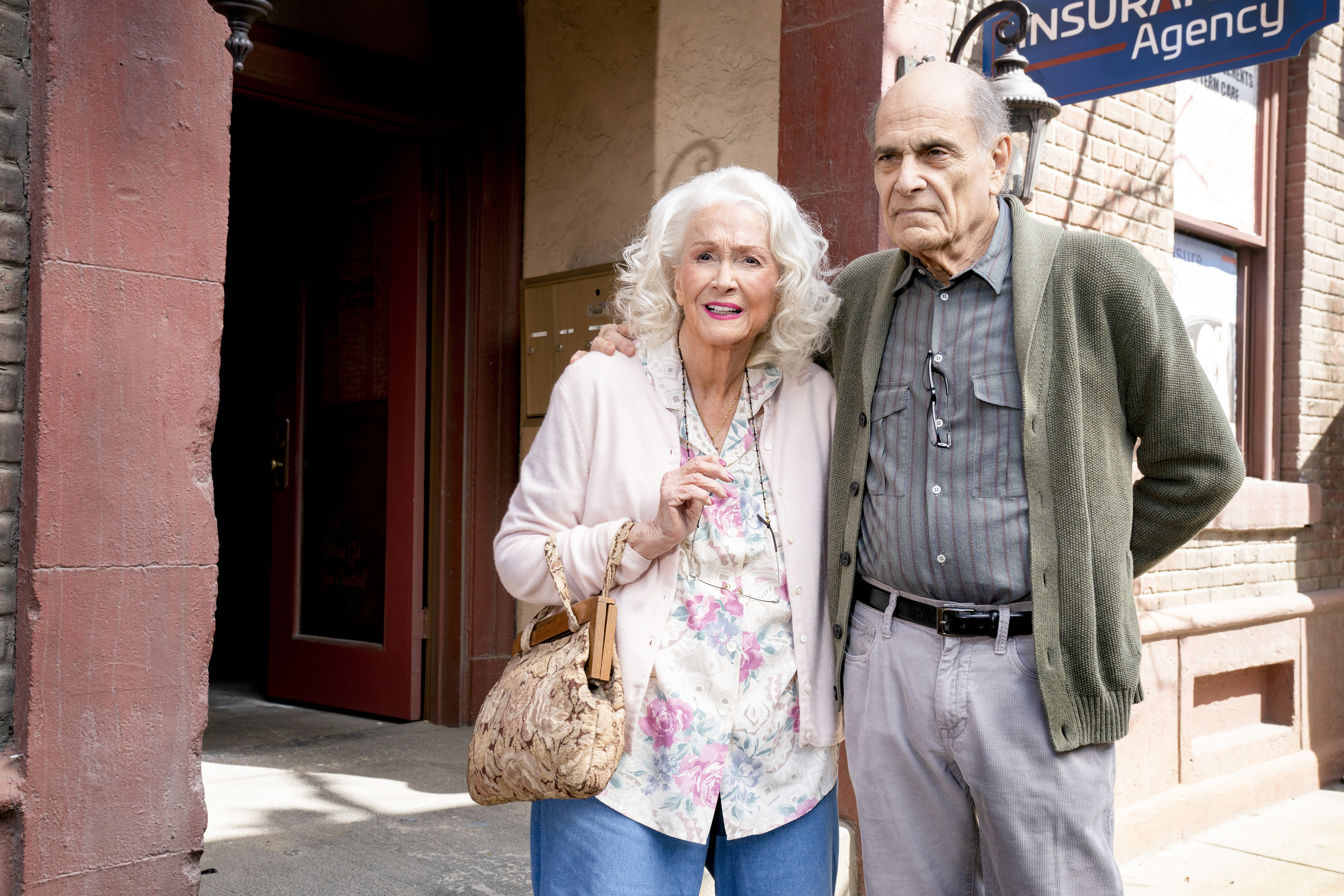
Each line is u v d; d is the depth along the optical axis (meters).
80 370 2.29
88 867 2.31
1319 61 5.57
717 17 4.40
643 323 2.08
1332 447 5.66
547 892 1.95
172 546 2.42
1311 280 5.50
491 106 5.09
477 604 5.06
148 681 2.39
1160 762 4.43
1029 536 1.94
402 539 5.09
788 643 2.02
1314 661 5.35
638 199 4.69
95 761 2.32
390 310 5.16
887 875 2.10
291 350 5.54
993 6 3.37
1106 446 1.97
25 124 2.27
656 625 1.94
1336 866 4.17
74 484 2.28
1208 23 3.36
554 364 4.92
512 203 5.16
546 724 1.80
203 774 4.26
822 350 2.27
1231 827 4.64
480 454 5.06
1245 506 4.89
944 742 2.00
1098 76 3.58
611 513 2.02
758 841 1.98
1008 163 2.09
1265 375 5.40
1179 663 4.54
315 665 5.40
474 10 5.02
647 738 1.94
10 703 2.28
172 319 2.41
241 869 3.30
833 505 2.13
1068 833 1.95
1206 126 5.09
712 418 2.08
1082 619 1.92
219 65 2.48
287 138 5.58
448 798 4.04
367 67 4.65
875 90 3.63
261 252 6.86
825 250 2.11
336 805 3.93
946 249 2.01
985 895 2.12
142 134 2.36
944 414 2.01
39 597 2.24
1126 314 1.96
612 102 4.80
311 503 5.53
